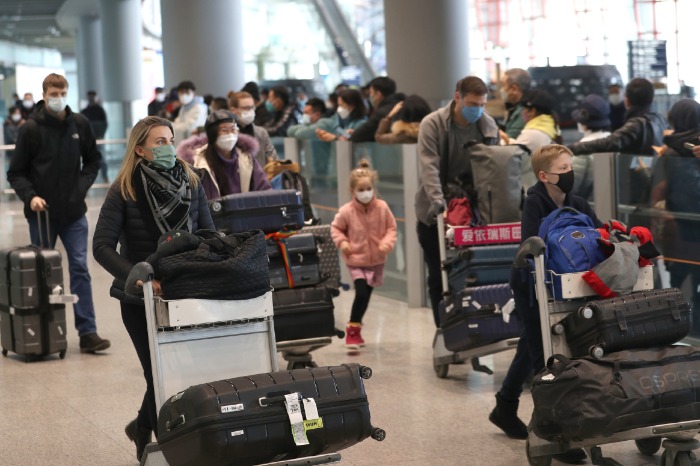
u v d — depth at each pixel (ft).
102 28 153.07
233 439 15.88
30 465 22.25
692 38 77.51
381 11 118.73
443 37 64.85
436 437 23.26
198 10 87.35
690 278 28.45
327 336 27.25
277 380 16.51
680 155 28.86
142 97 155.12
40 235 32.09
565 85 59.21
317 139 47.16
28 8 156.04
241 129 34.45
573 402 18.07
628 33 85.61
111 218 19.52
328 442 16.49
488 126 28.68
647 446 21.34
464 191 28.32
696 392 18.40
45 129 32.09
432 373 29.30
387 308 39.91
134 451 23.03
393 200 40.86
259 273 18.07
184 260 17.63
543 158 21.15
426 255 29.81
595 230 20.30
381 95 43.78
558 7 95.09
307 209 32.86
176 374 17.83
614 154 30.89
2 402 27.61
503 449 22.24
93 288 46.37
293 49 125.08
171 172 19.66
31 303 32.01
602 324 18.88
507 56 101.65
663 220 29.25
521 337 22.39
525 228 21.35
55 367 31.48
